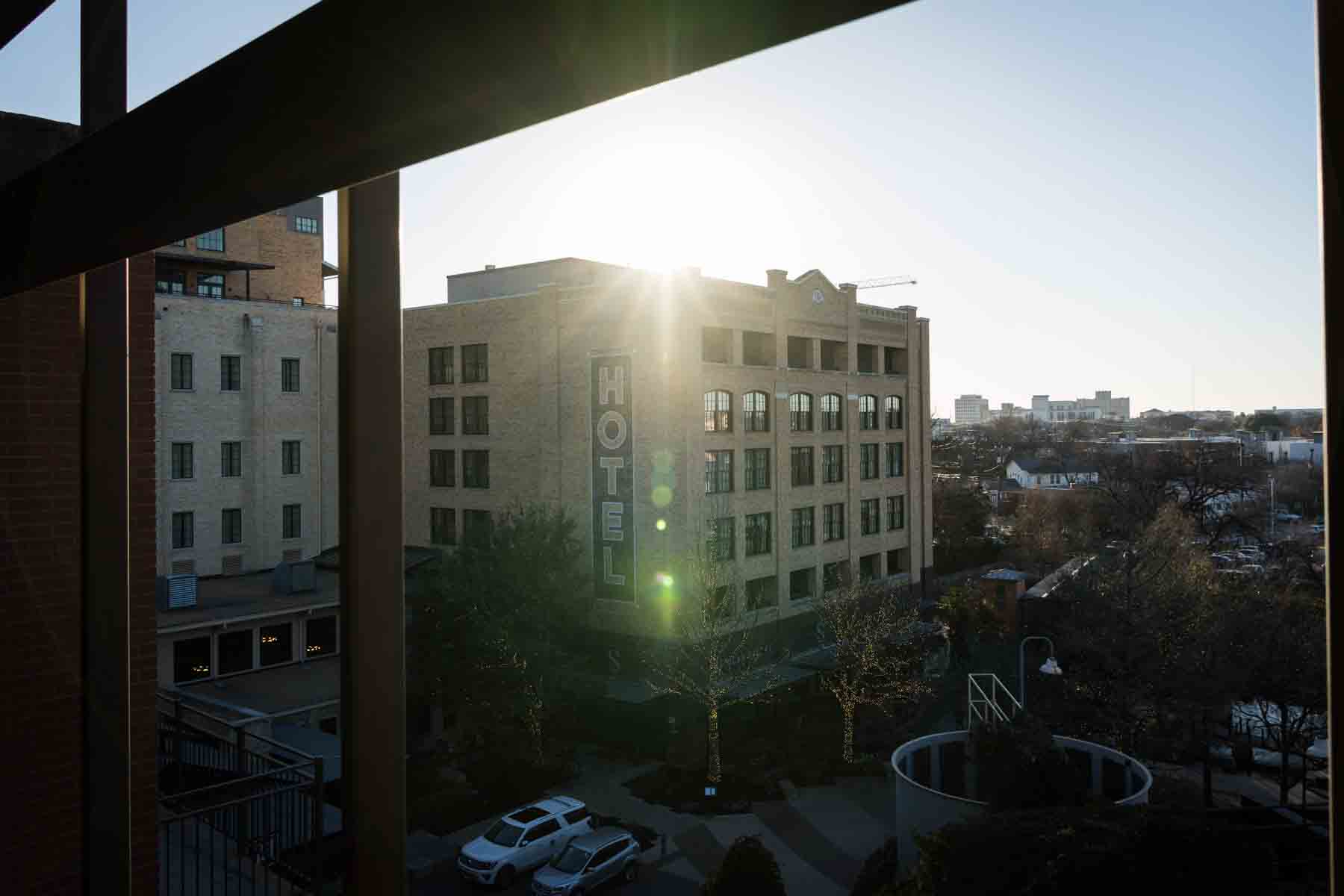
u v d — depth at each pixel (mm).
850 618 37781
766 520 41375
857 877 24781
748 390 40562
